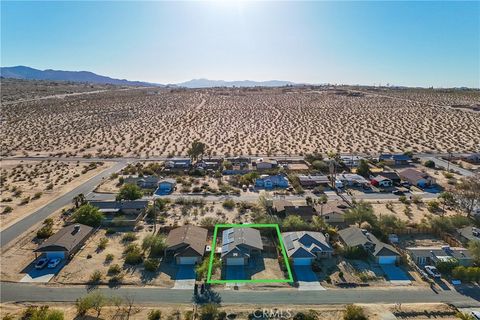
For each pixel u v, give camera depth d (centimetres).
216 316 3959
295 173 9406
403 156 10631
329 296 4375
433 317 3978
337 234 5819
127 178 8838
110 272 4872
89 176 9438
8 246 5644
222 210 7038
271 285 4600
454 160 10762
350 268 4984
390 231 5953
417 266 5025
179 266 5056
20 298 4347
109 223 6328
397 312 4053
